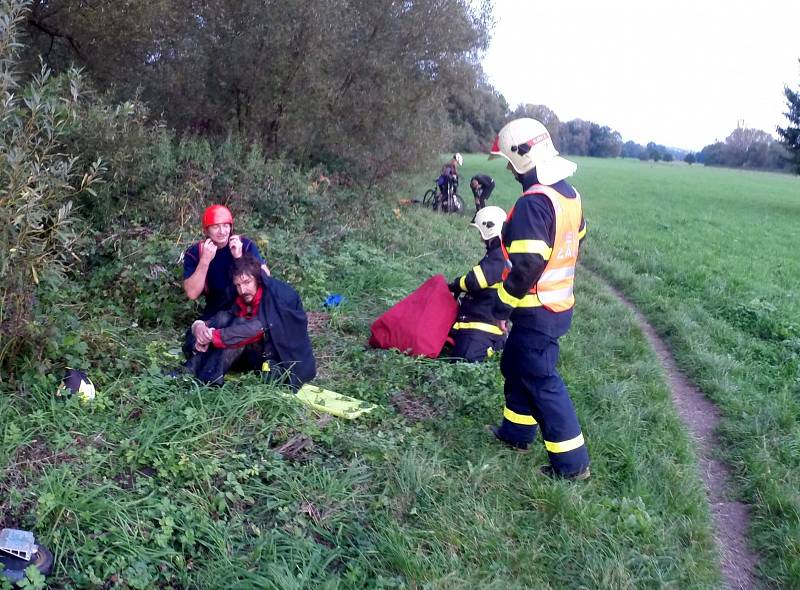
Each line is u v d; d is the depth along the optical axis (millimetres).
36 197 3816
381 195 14594
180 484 3670
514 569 3549
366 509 3811
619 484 4492
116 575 3027
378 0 14789
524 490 4203
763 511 4465
